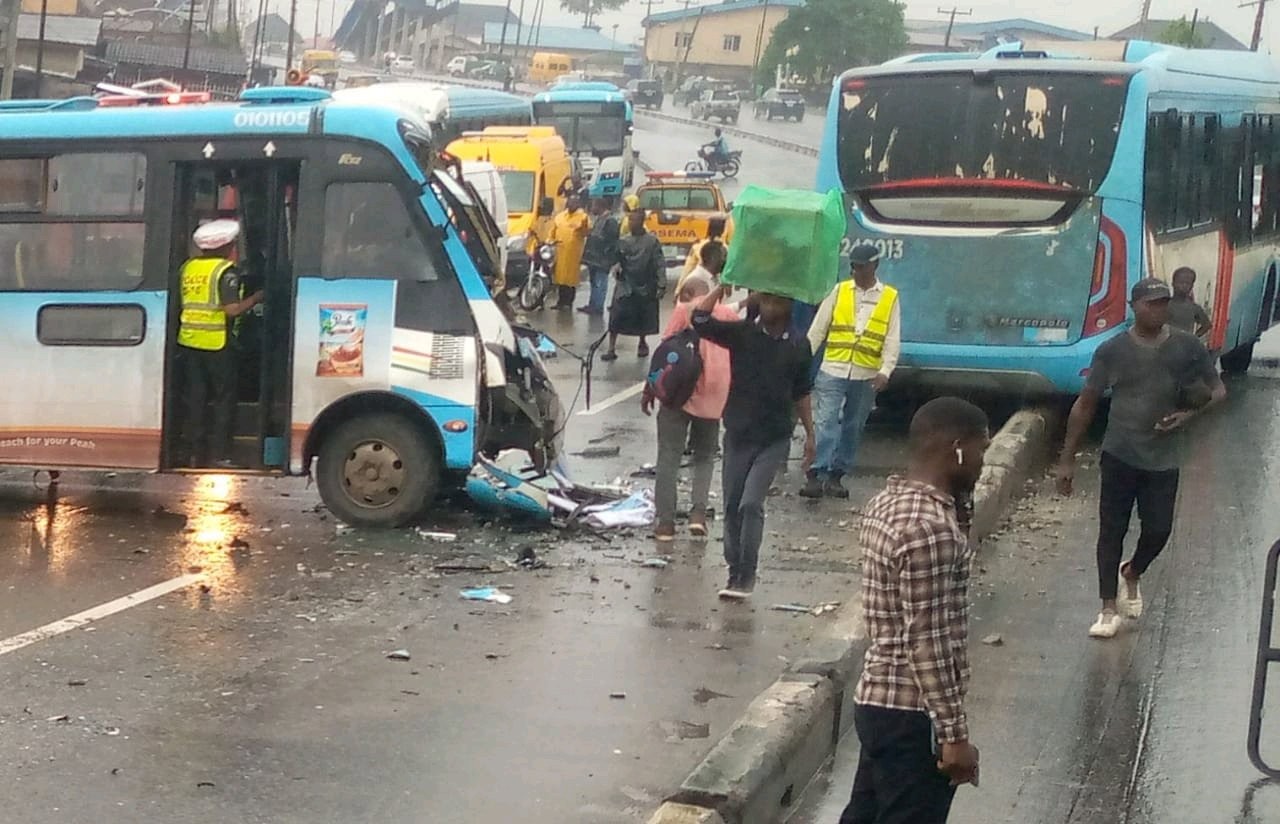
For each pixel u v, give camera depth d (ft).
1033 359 48.03
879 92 49.37
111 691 24.40
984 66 48.26
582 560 33.30
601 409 53.21
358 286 35.35
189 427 36.29
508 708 24.09
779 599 30.60
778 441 30.19
